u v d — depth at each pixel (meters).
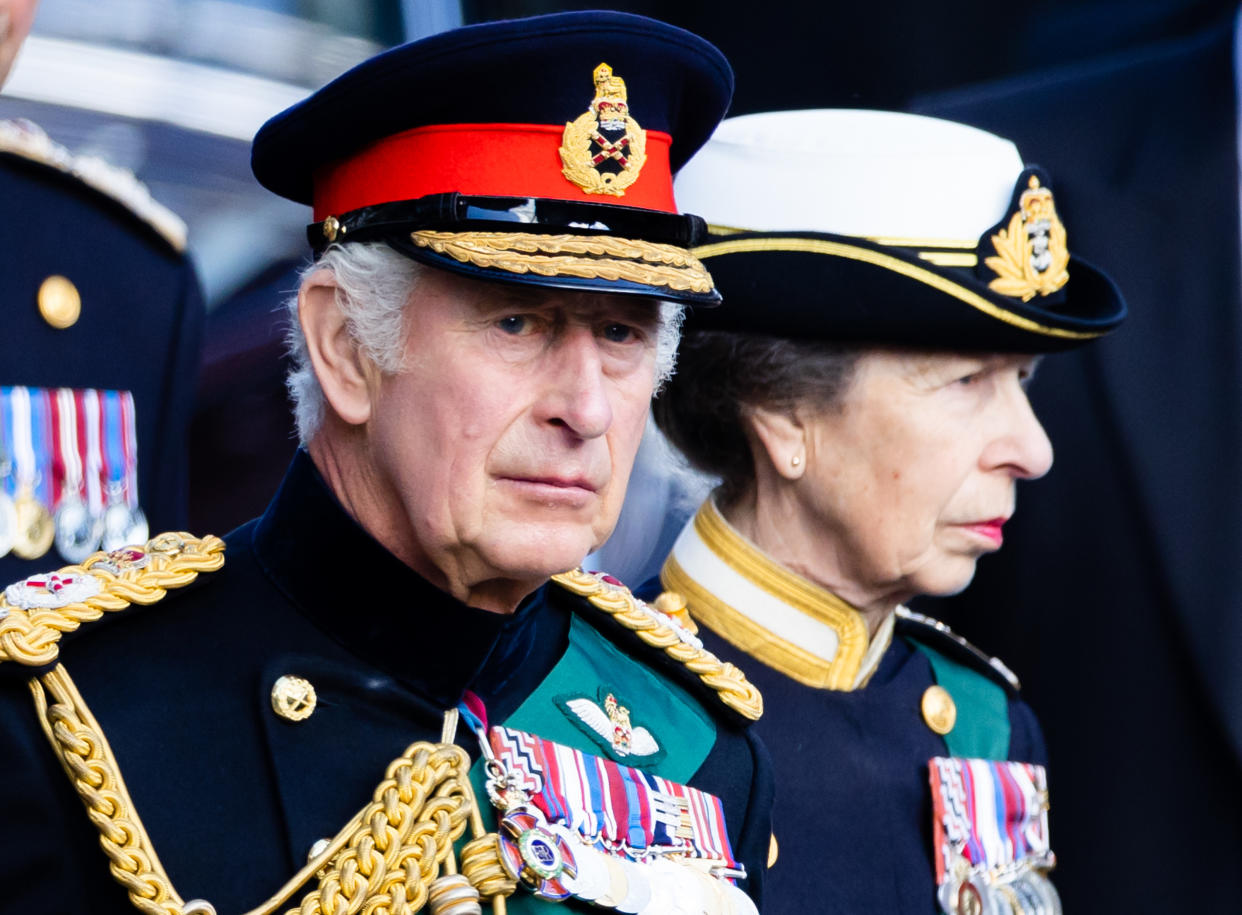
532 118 7.05
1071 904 13.70
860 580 10.27
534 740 7.46
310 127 7.25
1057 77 14.73
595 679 8.05
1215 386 13.42
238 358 14.20
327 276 7.14
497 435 6.87
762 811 8.26
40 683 6.57
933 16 18.88
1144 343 13.62
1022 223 10.15
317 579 7.34
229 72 14.36
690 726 8.20
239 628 7.27
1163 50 14.23
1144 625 13.59
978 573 14.21
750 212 10.11
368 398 7.15
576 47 7.00
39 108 13.29
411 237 6.89
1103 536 13.73
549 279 6.67
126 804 6.43
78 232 11.00
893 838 10.14
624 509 14.66
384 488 7.25
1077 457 13.86
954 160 10.10
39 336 10.63
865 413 9.92
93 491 10.70
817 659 10.34
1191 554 13.27
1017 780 10.88
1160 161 13.88
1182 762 13.49
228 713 6.99
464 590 7.27
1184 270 13.64
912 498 9.95
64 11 13.40
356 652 7.30
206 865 6.62
